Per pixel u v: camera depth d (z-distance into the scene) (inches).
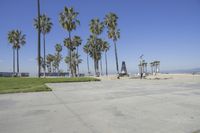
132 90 512.1
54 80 901.8
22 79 966.4
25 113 283.1
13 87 605.6
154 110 283.0
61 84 745.0
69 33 1943.9
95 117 253.0
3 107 325.4
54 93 479.8
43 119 250.1
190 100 354.6
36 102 363.6
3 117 264.5
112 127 212.5
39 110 299.6
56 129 211.2
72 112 282.2
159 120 234.5
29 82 808.3
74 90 536.4
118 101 355.6
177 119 237.3
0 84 714.8
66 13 1904.5
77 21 1931.6
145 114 261.9
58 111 290.4
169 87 573.6
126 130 202.7
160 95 416.2
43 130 209.2
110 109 294.2
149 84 697.0
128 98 384.8
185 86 599.8
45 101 371.2
